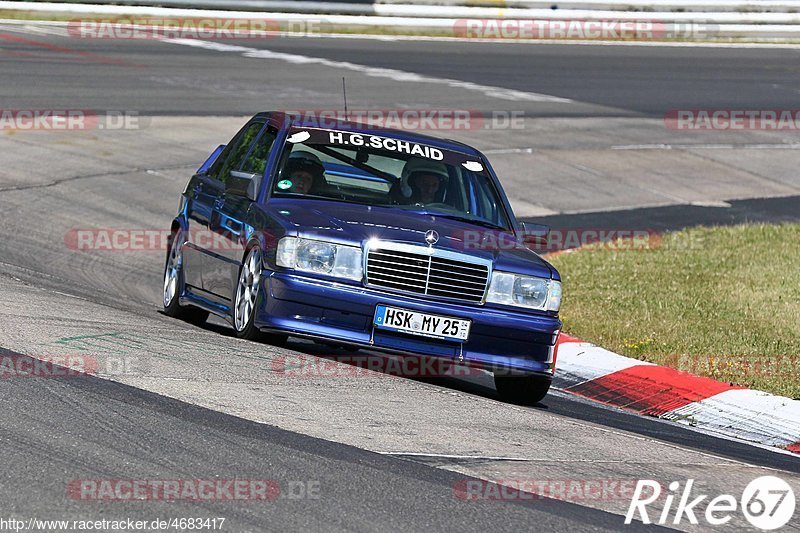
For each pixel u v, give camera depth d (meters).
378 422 18.91
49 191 44.19
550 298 23.61
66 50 74.19
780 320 33.22
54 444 15.80
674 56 96.50
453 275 23.05
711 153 66.19
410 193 25.34
